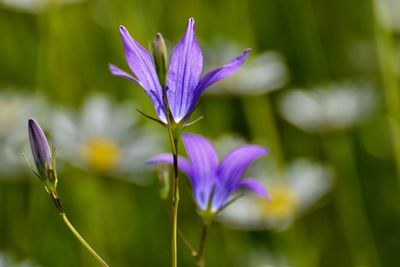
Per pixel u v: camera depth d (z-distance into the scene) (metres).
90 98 0.72
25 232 0.67
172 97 0.41
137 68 0.40
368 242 0.68
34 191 0.66
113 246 0.66
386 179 0.76
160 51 0.40
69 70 0.74
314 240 0.69
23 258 0.66
